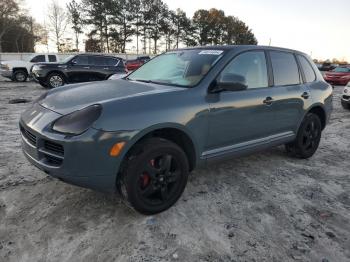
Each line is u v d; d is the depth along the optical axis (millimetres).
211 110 3461
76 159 2750
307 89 4863
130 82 3844
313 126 5086
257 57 4172
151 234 2947
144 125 2928
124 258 2639
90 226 3027
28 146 3131
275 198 3773
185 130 3246
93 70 14547
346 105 10586
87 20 52312
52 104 3217
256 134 4113
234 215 3355
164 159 3145
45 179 3941
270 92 4195
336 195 3963
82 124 2777
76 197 3523
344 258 2803
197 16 65250
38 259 2607
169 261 2633
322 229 3209
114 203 3424
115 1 52344
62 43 53969
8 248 2709
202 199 3635
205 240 2918
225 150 3770
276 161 5008
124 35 54062
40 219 3111
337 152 5707
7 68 18469
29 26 60781
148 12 54875
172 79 3779
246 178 4277
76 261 2598
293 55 4844
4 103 9891
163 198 3230
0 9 57469
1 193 3568
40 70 13922
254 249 2844
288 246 2914
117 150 2822
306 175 4516
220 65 3672
